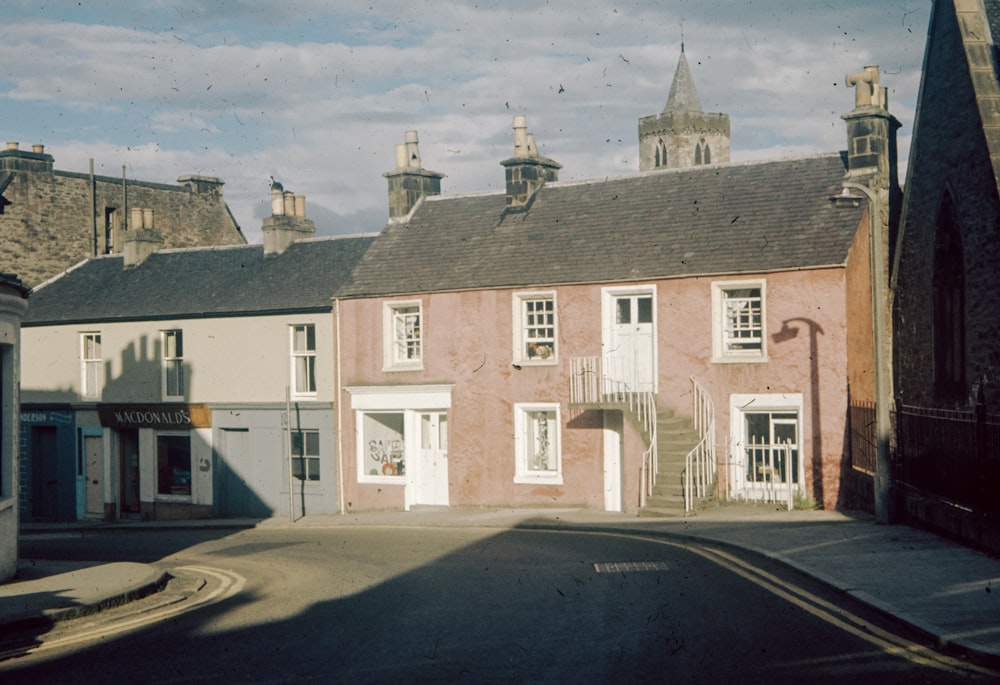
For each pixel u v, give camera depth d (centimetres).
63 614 1378
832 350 2414
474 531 2367
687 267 2594
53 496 3741
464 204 3212
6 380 1730
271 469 3238
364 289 3067
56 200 4441
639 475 2527
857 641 1088
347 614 1347
